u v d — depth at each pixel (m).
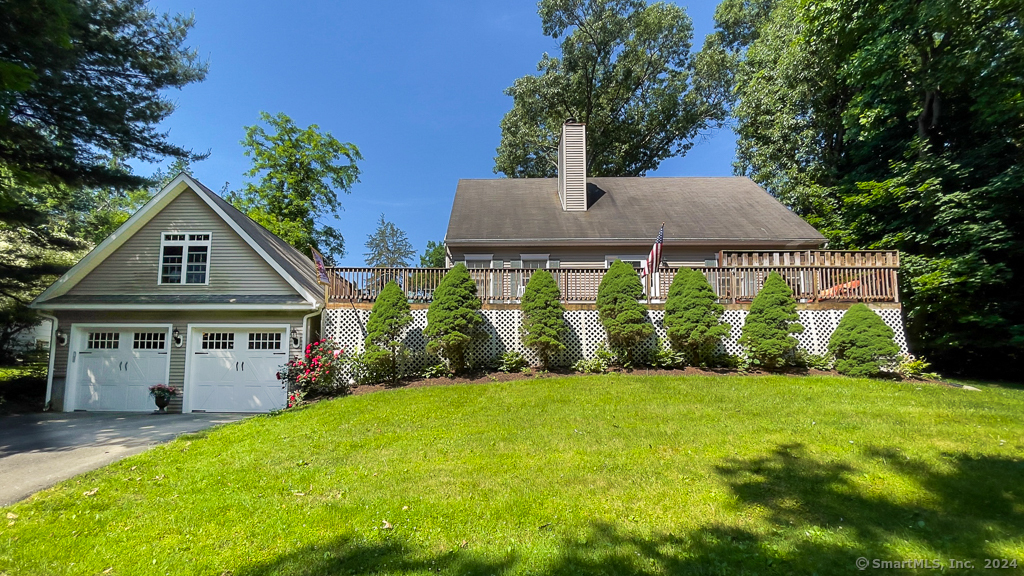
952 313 13.89
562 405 8.21
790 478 5.01
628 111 31.66
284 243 17.12
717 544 3.81
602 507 4.49
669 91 30.67
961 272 12.98
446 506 4.58
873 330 10.52
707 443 6.14
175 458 6.39
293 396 10.45
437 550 3.84
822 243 15.23
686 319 10.93
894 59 14.02
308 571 3.61
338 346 11.54
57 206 17.59
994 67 13.01
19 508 4.86
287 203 26.72
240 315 11.64
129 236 12.25
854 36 14.81
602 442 6.31
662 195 18.83
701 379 9.88
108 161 14.73
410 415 7.95
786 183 20.22
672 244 15.32
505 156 31.55
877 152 17.75
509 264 15.67
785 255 12.36
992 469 5.12
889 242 14.95
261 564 3.74
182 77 13.21
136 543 4.12
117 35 12.05
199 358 11.66
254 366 11.59
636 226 16.08
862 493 4.66
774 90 20.17
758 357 10.94
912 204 14.00
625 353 11.18
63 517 4.64
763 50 20.97
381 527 4.24
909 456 5.54
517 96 30.61
